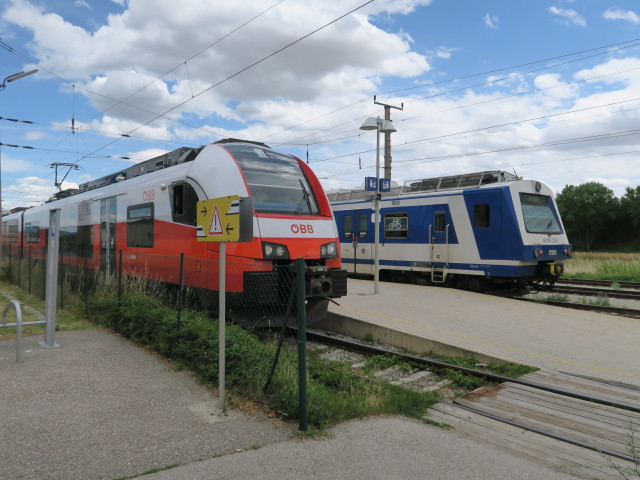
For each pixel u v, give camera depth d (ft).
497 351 26.84
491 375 22.81
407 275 57.93
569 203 255.29
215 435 14.80
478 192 48.65
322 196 32.01
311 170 32.78
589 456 14.37
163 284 33.58
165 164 37.01
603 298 46.47
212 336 21.25
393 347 30.55
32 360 22.85
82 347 25.43
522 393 20.22
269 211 29.07
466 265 49.57
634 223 231.91
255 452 13.69
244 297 27.20
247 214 16.01
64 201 58.75
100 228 46.65
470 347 27.25
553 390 20.51
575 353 26.68
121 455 13.37
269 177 30.40
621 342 29.09
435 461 13.44
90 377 20.31
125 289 31.63
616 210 239.71
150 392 18.60
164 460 13.14
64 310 38.04
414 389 21.99
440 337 29.35
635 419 17.46
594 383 21.52
